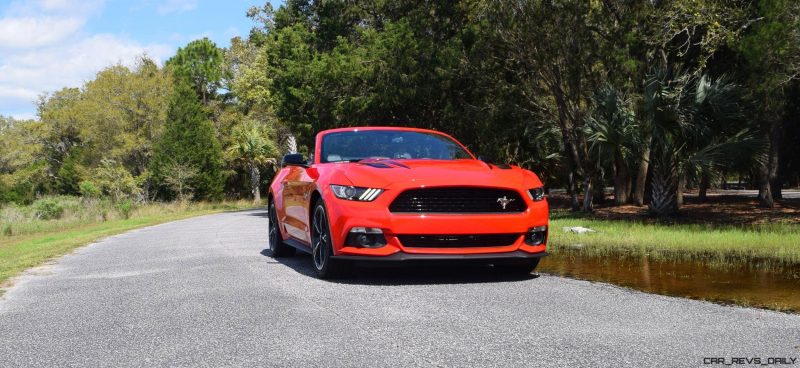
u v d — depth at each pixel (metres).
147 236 13.23
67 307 4.71
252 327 3.81
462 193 5.34
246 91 48.84
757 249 8.05
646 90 14.07
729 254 7.68
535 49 17.95
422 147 6.79
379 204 5.25
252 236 12.05
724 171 14.40
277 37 31.39
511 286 5.20
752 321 3.77
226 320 4.03
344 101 23.66
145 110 42.75
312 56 27.66
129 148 40.62
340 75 23.50
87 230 19.47
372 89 23.52
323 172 6.00
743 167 14.02
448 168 5.66
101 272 6.85
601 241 9.40
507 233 5.39
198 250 9.04
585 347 3.19
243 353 3.22
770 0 12.12
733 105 13.60
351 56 23.83
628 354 3.05
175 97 43.28
